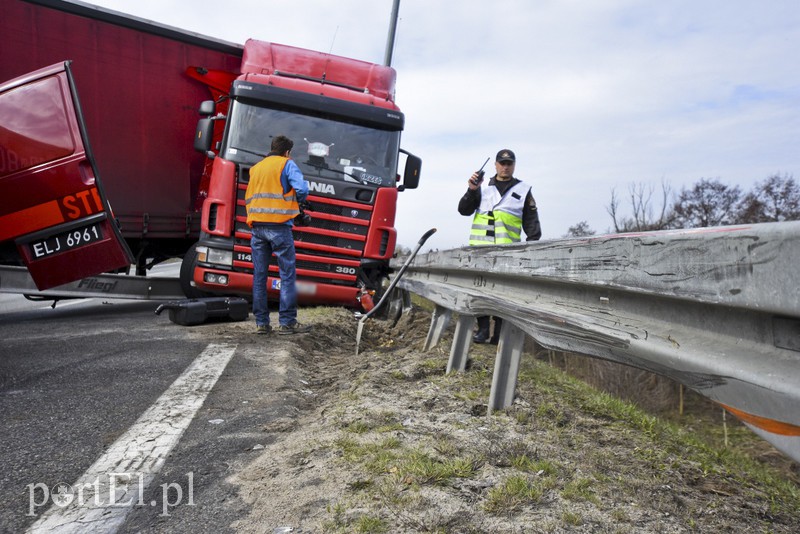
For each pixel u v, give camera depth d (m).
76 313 10.16
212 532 2.45
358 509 2.52
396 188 9.38
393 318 10.26
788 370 1.53
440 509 2.51
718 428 13.05
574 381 5.86
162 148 9.98
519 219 7.05
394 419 3.75
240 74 9.81
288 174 7.20
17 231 6.77
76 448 3.38
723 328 1.82
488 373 4.98
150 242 10.78
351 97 9.29
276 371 5.32
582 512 2.55
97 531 2.46
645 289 2.14
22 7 8.62
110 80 9.34
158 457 3.24
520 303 3.64
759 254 1.56
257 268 7.32
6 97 6.76
